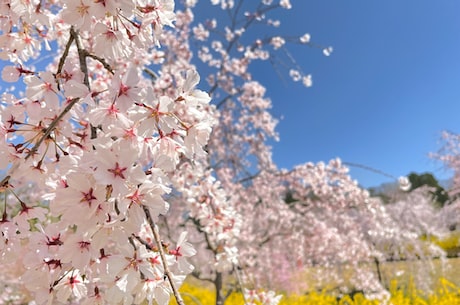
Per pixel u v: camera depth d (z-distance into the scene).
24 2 1.52
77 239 1.14
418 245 8.17
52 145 1.30
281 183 7.89
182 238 1.30
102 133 1.22
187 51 6.27
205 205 3.08
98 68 2.79
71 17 1.21
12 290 4.81
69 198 1.06
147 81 4.81
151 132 1.16
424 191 10.57
